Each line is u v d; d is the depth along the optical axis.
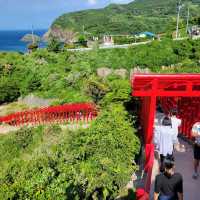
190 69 39.34
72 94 32.31
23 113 25.73
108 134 11.78
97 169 10.02
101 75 44.97
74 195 8.74
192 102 12.16
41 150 18.12
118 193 10.30
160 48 51.66
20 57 45.69
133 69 46.81
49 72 40.25
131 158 11.48
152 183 10.05
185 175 10.41
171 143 10.62
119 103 18.78
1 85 36.56
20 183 8.93
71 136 16.05
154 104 11.02
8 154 19.36
